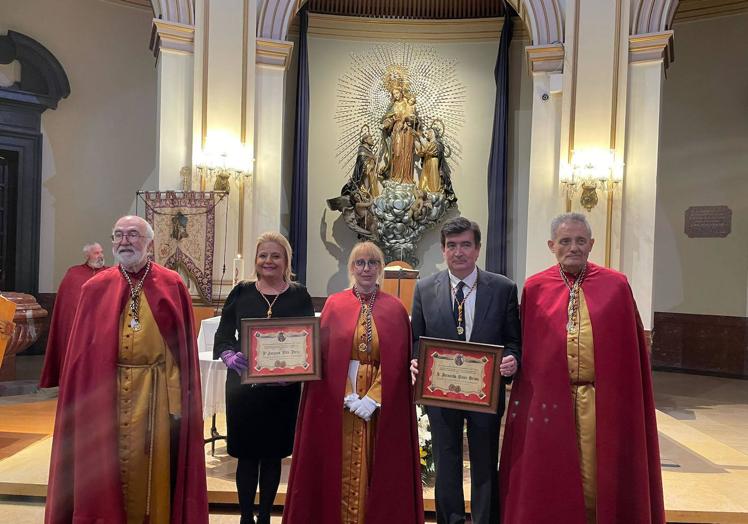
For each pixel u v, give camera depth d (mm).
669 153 8961
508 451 2826
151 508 2646
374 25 9109
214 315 6258
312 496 2693
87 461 2566
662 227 9008
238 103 6656
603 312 2682
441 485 2859
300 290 3016
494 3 8930
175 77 6594
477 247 2875
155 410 2662
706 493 3797
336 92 9094
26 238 8125
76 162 8453
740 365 8391
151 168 8922
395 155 8594
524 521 2656
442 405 2668
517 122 8945
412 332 2957
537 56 6801
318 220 9039
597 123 6539
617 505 2609
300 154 8625
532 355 2748
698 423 6016
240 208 6680
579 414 2682
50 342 2898
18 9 8008
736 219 8469
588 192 6527
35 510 3455
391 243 8422
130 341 2645
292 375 2672
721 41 8586
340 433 2672
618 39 6531
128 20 8750
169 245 6305
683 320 8844
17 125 8023
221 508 3646
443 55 9148
